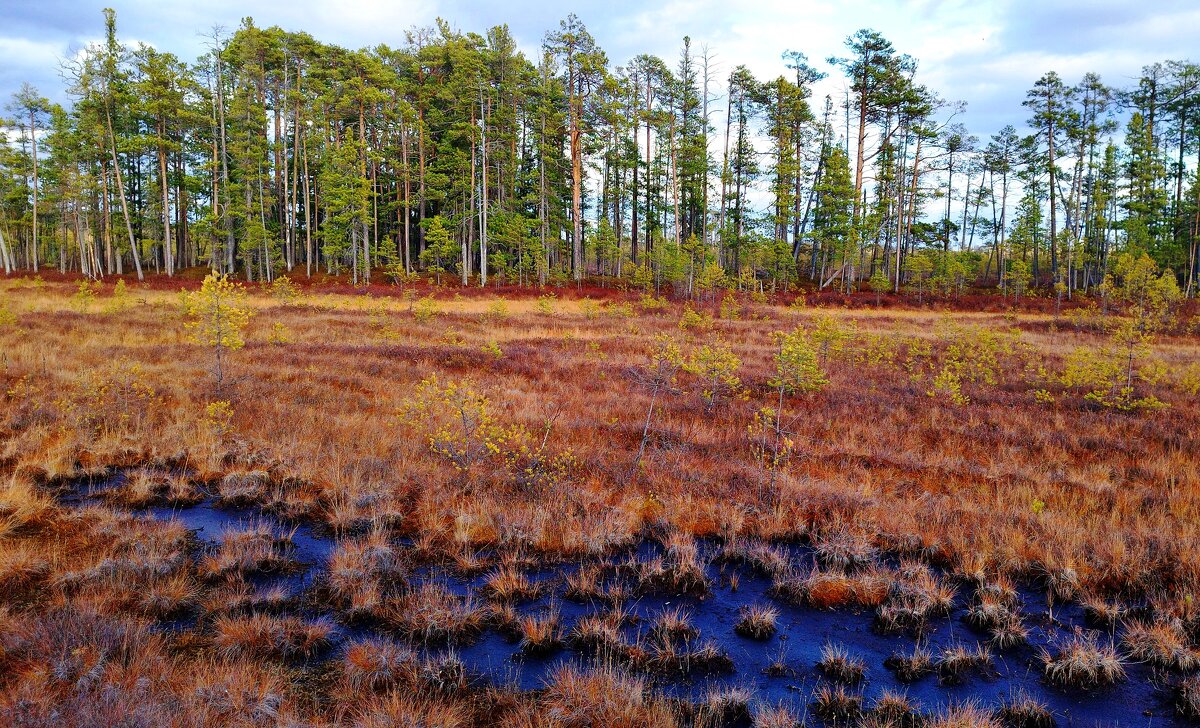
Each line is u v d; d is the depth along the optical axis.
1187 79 46.28
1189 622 5.89
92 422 10.58
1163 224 49.72
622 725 4.53
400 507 8.24
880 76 42.59
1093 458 10.62
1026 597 6.62
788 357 13.68
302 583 6.53
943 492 9.27
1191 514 8.14
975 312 37.41
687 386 15.70
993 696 5.14
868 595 6.57
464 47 48.00
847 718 4.80
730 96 50.75
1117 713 4.93
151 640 5.17
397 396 13.41
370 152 45.09
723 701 4.89
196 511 8.10
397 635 5.70
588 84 46.62
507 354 19.05
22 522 7.16
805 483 9.27
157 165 51.81
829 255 49.50
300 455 9.67
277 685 4.83
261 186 45.59
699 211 56.97
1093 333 27.41
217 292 12.95
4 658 4.78
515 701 4.81
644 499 8.69
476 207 48.44
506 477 9.13
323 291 38.31
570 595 6.50
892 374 18.12
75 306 27.59
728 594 6.73
